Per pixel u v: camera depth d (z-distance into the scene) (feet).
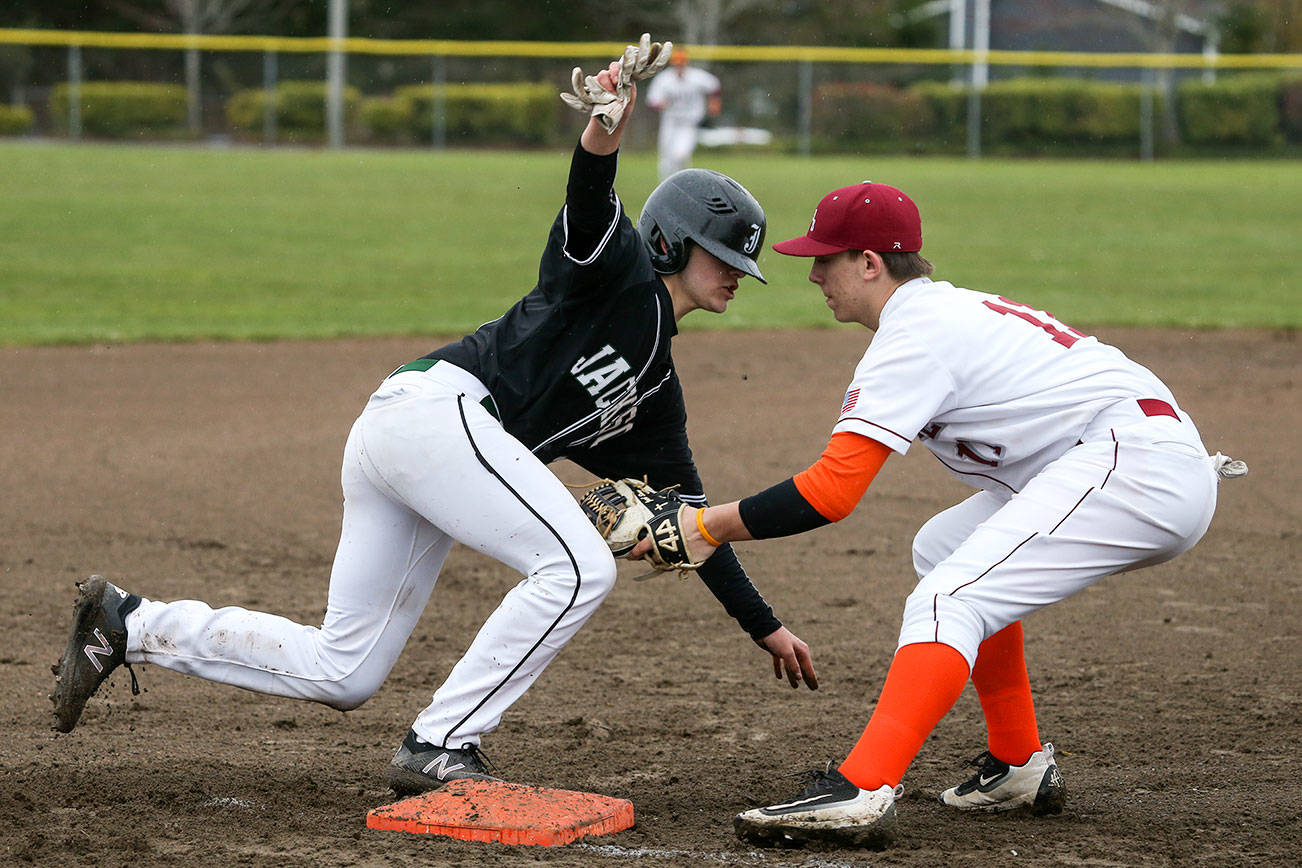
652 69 38.17
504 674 41.16
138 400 114.01
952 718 54.95
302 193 264.52
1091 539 38.27
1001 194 290.56
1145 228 235.61
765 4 526.98
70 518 82.89
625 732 52.16
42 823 40.45
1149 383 40.24
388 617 42.80
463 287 168.35
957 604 38.17
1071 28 563.07
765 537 39.70
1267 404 114.52
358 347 135.54
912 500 91.25
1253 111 434.71
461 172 317.22
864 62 454.40
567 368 40.78
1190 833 41.11
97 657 42.11
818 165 361.10
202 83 437.17
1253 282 179.32
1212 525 84.84
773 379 124.36
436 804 40.19
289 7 467.52
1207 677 58.75
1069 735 51.78
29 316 145.79
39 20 451.53
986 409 39.11
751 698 56.54
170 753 48.49
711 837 40.29
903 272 40.37
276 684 42.68
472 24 497.05
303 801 42.98
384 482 40.86
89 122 401.70
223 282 169.48
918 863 38.01
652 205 42.24
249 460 97.40
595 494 42.68
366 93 448.65
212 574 72.79
